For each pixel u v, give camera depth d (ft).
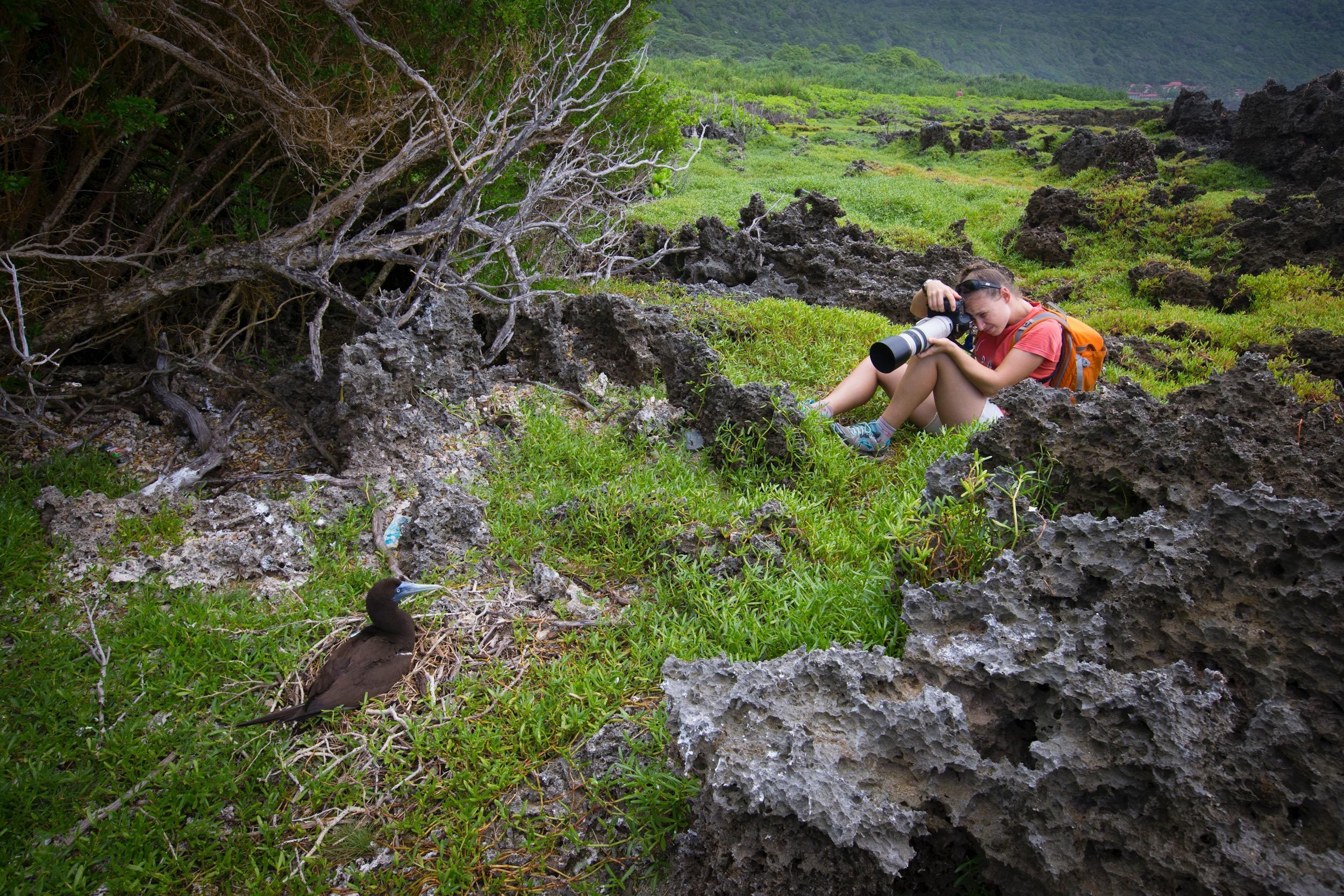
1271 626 8.43
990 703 8.57
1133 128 68.44
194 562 12.41
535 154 24.98
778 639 10.65
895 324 29.53
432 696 10.08
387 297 17.98
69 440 15.84
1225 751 7.46
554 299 19.89
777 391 16.31
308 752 9.61
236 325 19.29
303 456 16.10
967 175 81.10
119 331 17.34
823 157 86.89
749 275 33.14
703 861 8.02
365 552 13.16
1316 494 11.79
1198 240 46.09
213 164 17.52
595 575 12.75
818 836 7.38
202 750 9.59
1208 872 6.77
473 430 16.34
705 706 8.13
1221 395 14.33
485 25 19.54
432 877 8.57
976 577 10.75
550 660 10.93
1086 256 47.65
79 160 16.07
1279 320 35.47
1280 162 64.54
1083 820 7.38
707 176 67.31
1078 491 12.38
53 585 11.94
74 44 14.66
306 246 17.92
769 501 13.38
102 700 10.05
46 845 8.57
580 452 15.61
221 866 8.55
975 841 7.70
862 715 7.98
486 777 9.22
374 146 18.86
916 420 17.31
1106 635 8.89
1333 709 7.85
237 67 15.08
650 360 19.04
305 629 11.28
